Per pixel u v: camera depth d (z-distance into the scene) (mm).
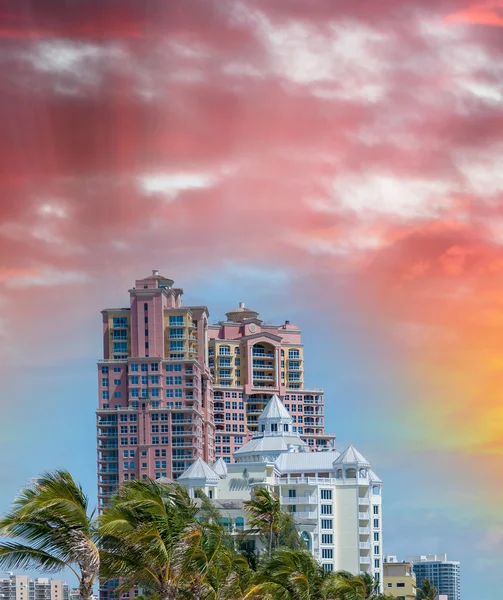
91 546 138250
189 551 160000
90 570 138375
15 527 136125
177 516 162750
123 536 151250
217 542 183375
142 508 155125
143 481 162750
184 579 170375
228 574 199250
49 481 137750
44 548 138750
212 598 182875
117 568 153500
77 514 137750
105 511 151250
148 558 155000
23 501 135250
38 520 137500
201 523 185875
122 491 159375
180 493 180375
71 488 138625
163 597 158000
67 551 138250
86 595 137750
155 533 153250
